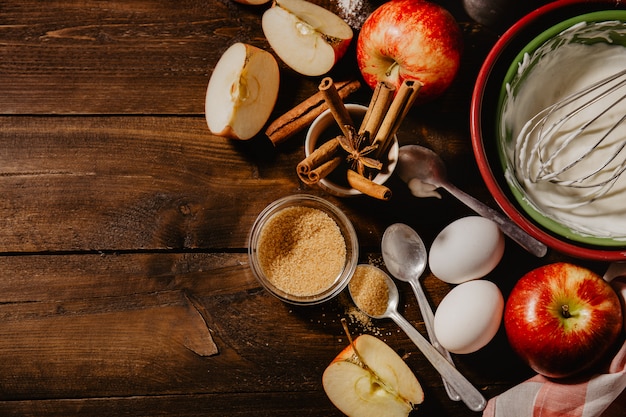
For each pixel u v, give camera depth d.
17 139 0.67
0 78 0.67
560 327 0.61
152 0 0.67
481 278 0.67
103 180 0.67
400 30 0.61
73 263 0.67
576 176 0.61
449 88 0.67
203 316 0.68
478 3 0.65
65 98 0.67
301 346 0.67
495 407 0.65
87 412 0.67
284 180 0.67
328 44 0.64
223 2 0.67
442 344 0.65
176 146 0.67
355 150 0.61
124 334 0.67
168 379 0.68
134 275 0.67
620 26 0.59
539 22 0.59
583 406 0.63
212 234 0.68
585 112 0.61
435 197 0.67
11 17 0.67
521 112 0.61
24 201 0.67
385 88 0.59
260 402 0.68
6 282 0.67
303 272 0.67
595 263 0.67
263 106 0.66
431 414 0.67
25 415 0.67
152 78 0.67
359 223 0.67
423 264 0.67
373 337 0.66
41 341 0.67
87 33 0.67
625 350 0.62
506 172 0.59
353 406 0.66
